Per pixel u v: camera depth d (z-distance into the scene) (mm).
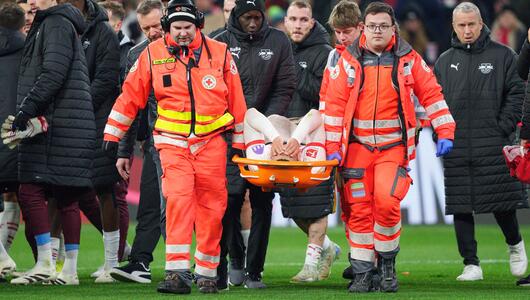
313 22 28031
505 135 29203
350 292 24250
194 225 25750
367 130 23906
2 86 26734
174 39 23188
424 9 54656
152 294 23547
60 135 25688
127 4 54625
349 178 24094
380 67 23781
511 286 26438
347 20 26078
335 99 23922
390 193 23562
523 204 29078
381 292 24141
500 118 29266
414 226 46250
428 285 26734
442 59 29859
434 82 24031
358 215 24219
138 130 28109
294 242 41312
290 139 23484
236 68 23891
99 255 36625
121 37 30562
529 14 56062
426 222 46250
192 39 23234
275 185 23297
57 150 25656
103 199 28266
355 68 23797
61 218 26750
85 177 25953
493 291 24688
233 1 28125
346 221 24922
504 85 29203
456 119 29438
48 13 25781
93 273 30156
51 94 25234
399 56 23750
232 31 26031
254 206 25578
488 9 57156
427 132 46250
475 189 29188
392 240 24062
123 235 30141
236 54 25984
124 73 30031
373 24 23484
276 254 37125
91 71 28078
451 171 29406
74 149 25750
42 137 25609
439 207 46250
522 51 25859
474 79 29312
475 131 29281
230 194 25219
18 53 26984
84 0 28125
